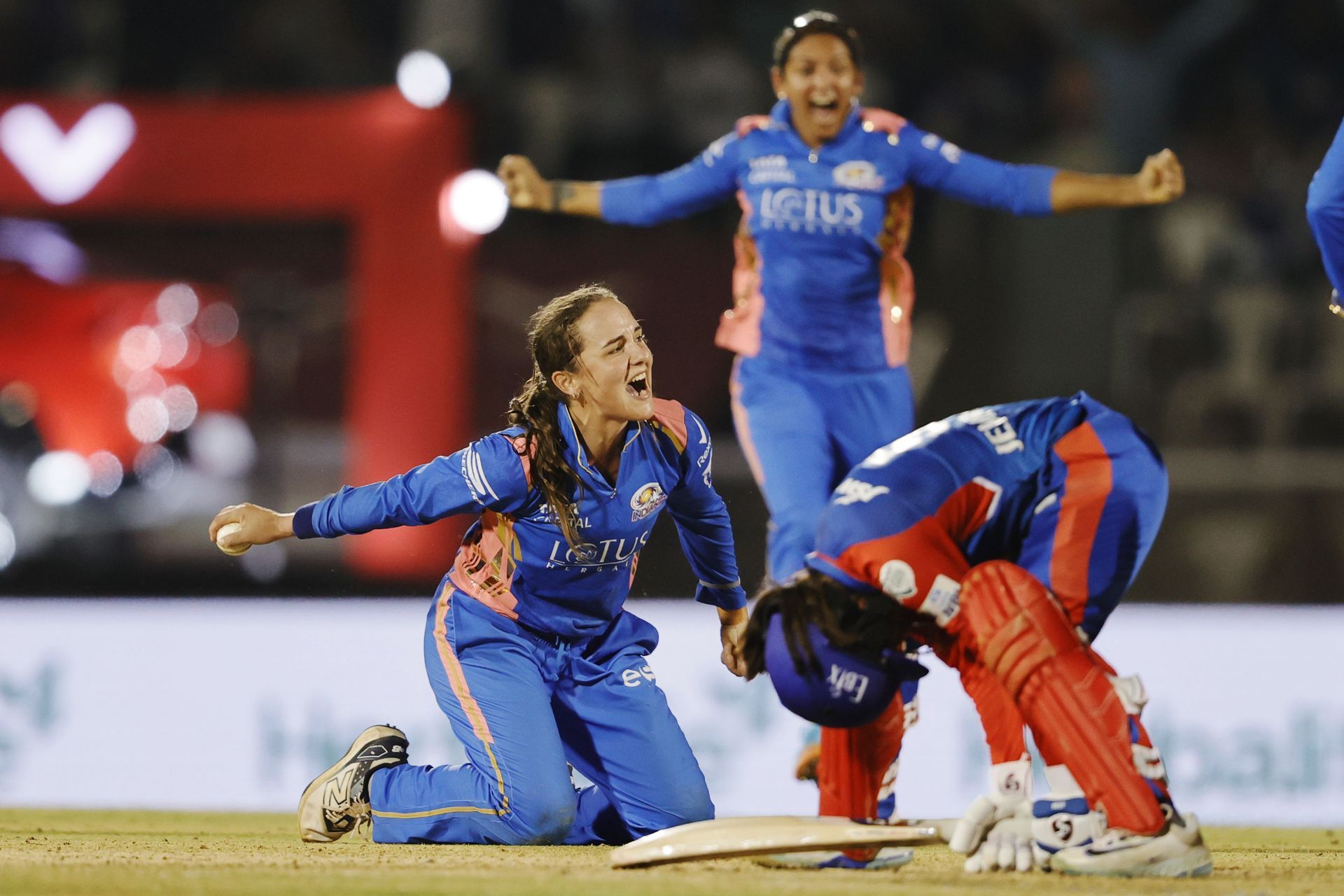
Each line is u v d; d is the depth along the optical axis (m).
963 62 36.44
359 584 27.42
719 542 13.47
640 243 30.36
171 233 30.42
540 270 30.30
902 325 17.53
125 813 19.00
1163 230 32.47
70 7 36.38
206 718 21.47
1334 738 20.83
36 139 29.09
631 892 9.91
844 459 17.44
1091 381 30.16
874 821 11.30
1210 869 10.77
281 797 21.23
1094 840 10.61
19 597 26.94
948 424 11.21
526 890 10.01
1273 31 36.97
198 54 36.78
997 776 11.08
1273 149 35.78
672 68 36.00
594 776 13.64
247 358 30.33
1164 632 21.02
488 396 30.20
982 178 16.94
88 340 29.22
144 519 28.67
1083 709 10.37
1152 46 34.59
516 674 13.22
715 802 20.62
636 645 13.87
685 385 30.08
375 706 21.38
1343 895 9.82
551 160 35.12
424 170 28.69
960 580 10.50
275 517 12.61
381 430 28.47
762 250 17.41
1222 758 20.77
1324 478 25.97
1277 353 31.42
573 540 12.62
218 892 9.83
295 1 37.06
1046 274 30.19
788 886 10.25
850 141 17.09
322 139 28.84
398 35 37.31
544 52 36.84
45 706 21.61
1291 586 25.77
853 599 10.38
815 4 36.72
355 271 29.45
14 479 28.09
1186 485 26.16
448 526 27.50
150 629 21.66
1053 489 11.08
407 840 13.53
